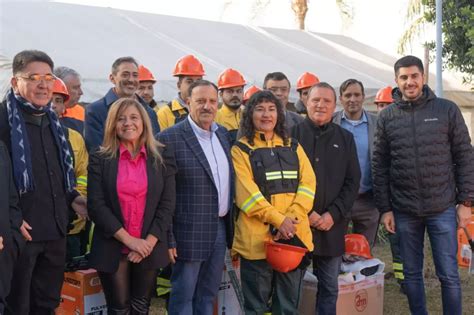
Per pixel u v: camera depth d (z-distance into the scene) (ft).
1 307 11.39
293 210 14.51
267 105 14.65
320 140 15.70
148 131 13.50
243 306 16.05
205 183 14.16
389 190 16.47
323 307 15.87
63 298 15.46
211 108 14.28
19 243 11.75
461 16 33.50
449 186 15.64
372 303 17.57
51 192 12.73
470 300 20.31
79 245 17.60
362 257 17.66
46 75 12.46
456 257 15.80
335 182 15.55
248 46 49.60
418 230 16.11
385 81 48.78
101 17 45.14
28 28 39.04
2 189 11.32
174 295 14.32
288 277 14.76
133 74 17.15
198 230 14.06
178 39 45.62
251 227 14.53
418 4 44.24
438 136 15.43
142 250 12.98
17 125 12.25
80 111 21.45
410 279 16.19
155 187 13.35
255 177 14.51
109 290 13.50
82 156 16.12
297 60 49.08
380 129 16.33
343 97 19.97
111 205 13.16
